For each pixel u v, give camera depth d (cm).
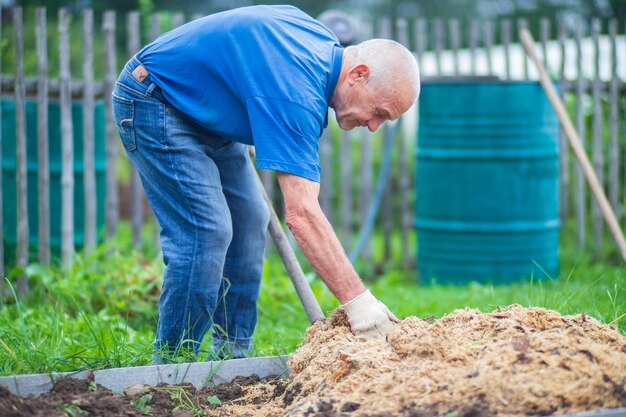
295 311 494
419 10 1430
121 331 415
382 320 282
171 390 290
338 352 275
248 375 312
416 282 747
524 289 544
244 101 297
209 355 338
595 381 243
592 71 751
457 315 296
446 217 662
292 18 311
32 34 898
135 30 649
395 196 1035
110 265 561
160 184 326
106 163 646
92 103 607
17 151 573
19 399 256
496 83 636
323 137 751
